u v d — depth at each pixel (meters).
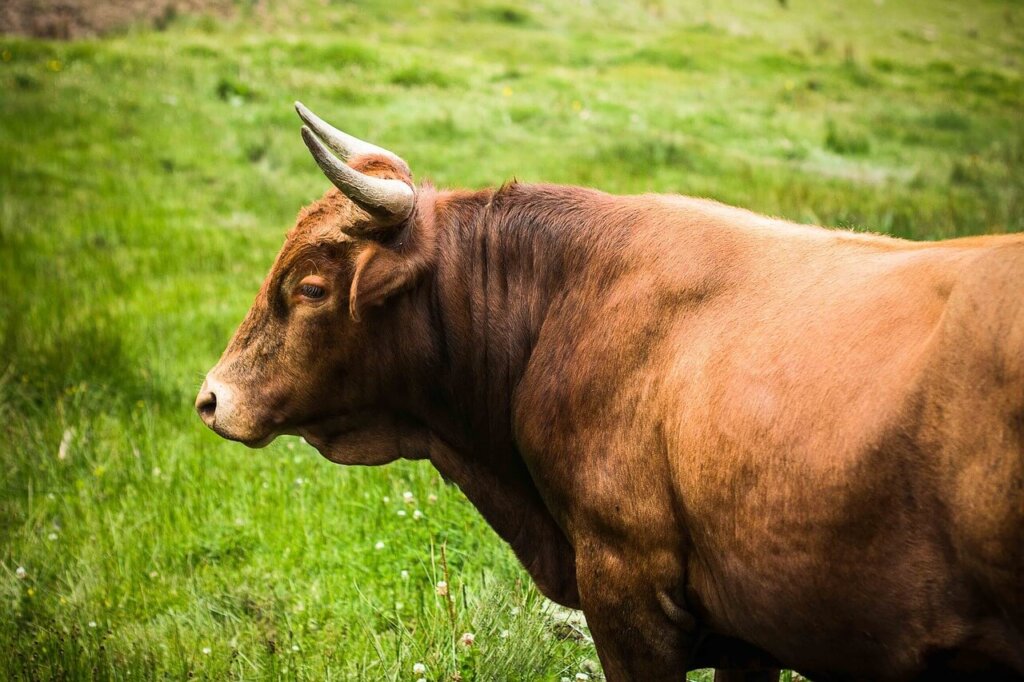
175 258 13.17
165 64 22.14
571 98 21.72
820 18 35.97
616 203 4.17
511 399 4.30
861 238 3.63
